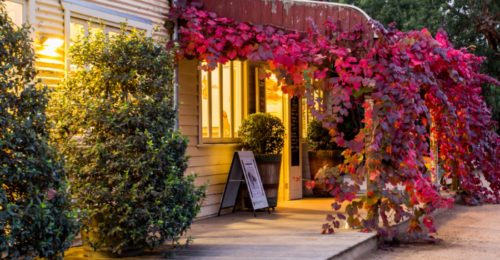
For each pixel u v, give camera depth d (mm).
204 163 9750
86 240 6230
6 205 4516
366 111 7734
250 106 11086
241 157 9930
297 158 12312
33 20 6488
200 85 9633
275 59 7855
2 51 4828
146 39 6609
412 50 7941
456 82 10211
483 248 7734
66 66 6867
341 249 6625
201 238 7605
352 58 7609
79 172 6105
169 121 6582
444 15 23500
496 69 23422
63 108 6254
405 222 9047
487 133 12203
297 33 8188
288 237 7590
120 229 6059
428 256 7207
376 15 23875
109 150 6164
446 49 9641
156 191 6309
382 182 7586
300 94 7793
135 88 6469
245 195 10500
